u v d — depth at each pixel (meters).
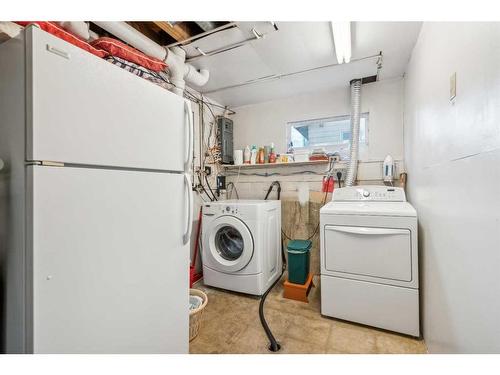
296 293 2.21
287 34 1.72
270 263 2.48
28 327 0.68
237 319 1.91
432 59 1.38
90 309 0.81
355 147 2.50
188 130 1.27
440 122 1.22
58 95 0.72
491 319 0.74
